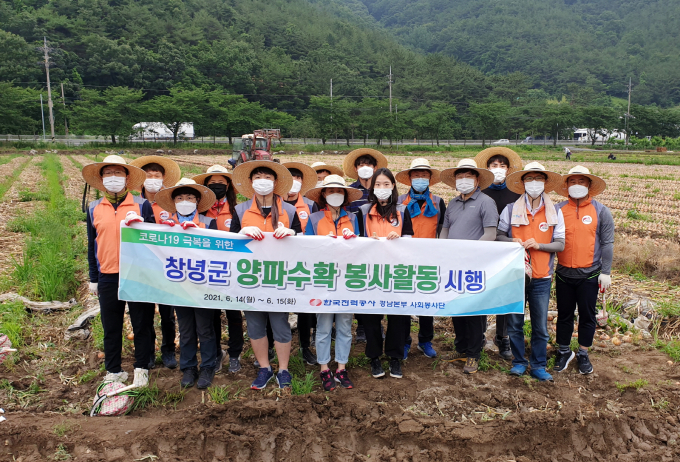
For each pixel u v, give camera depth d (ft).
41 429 13.10
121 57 299.58
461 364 17.40
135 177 15.78
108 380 15.03
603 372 16.72
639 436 13.84
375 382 15.92
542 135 328.49
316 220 15.92
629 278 27.22
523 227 16.26
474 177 16.52
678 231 42.52
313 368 17.13
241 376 16.34
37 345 18.58
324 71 376.07
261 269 15.12
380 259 15.38
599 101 469.98
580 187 15.74
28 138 208.44
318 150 217.97
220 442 12.88
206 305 15.11
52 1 351.46
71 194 62.34
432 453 12.78
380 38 590.55
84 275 27.63
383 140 287.28
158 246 14.92
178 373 16.62
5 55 247.70
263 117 244.63
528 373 16.75
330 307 15.30
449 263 15.57
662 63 581.53
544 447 13.32
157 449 12.65
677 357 17.71
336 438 13.26
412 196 17.53
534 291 16.05
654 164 149.89
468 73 431.43
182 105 222.69
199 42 356.18
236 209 15.87
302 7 593.01
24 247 32.17
